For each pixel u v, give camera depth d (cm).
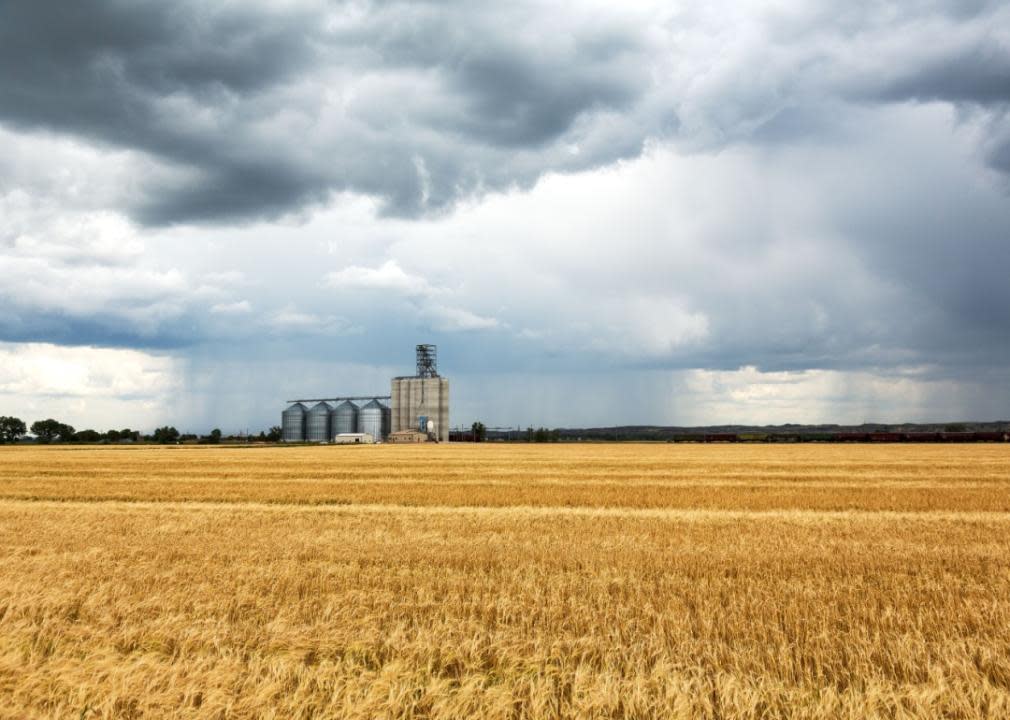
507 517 2741
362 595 1286
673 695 826
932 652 995
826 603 1270
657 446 14875
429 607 1239
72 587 1376
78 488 4225
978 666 956
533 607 1209
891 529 2369
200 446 14375
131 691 850
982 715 812
